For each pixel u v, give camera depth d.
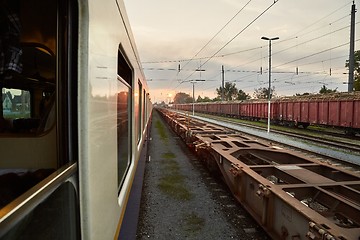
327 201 3.10
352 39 17.80
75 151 1.39
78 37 1.37
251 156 6.49
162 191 5.68
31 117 2.10
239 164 4.48
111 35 2.01
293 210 2.73
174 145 12.10
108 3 1.92
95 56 1.53
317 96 23.72
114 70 2.14
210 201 5.12
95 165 1.50
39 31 1.85
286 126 29.11
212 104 55.22
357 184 3.50
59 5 1.35
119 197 2.62
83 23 1.38
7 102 2.03
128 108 3.88
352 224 3.05
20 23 1.81
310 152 10.91
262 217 3.45
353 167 8.68
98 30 1.60
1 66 1.78
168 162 8.48
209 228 4.04
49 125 1.52
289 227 2.83
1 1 1.68
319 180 3.62
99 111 1.61
